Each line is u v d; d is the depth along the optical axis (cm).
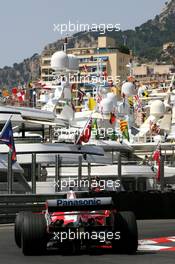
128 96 12338
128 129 11400
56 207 2930
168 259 2805
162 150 11450
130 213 2991
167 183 10381
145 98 13775
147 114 14712
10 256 2936
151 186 9612
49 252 3048
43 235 2911
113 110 11019
